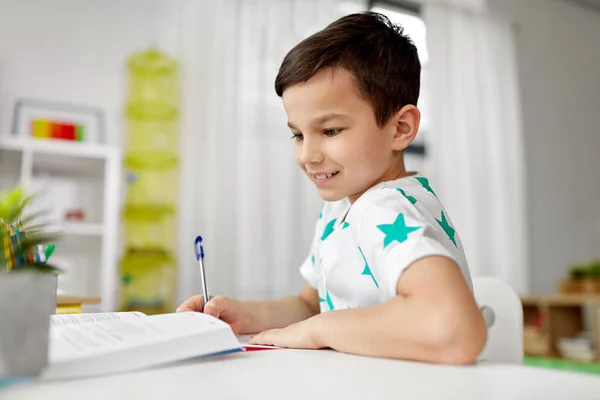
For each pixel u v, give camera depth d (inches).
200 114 119.3
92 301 41.5
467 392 12.5
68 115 114.3
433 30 143.3
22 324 12.5
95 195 112.8
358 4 137.7
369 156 25.2
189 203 116.0
